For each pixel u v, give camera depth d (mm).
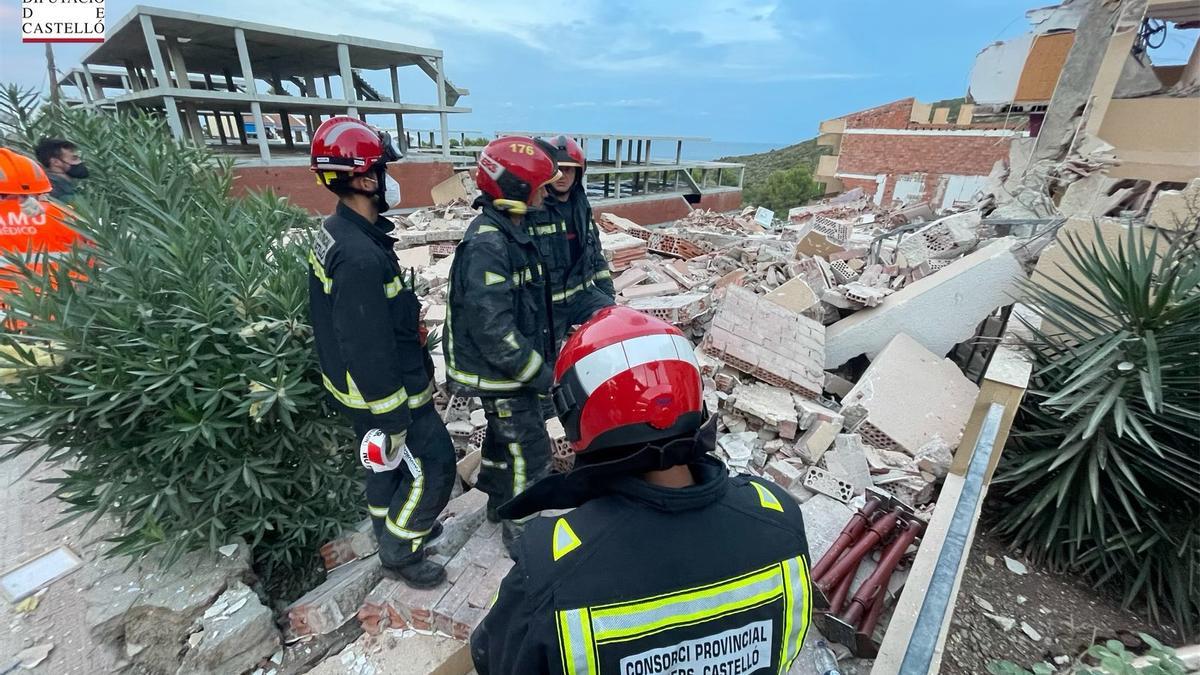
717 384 4098
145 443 2461
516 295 2281
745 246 8234
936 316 4758
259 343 2539
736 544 958
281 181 9289
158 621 2305
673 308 4785
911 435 3775
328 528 2826
